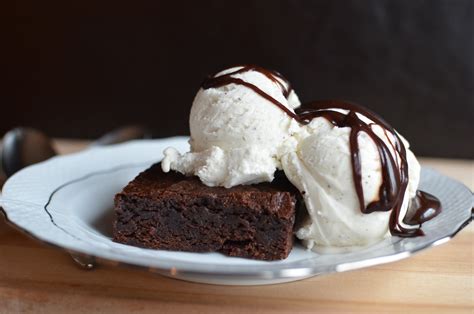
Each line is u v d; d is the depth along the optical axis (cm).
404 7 55
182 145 44
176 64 58
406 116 57
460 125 57
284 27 56
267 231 30
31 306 29
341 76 57
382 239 31
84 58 58
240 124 32
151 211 31
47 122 59
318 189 31
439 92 56
